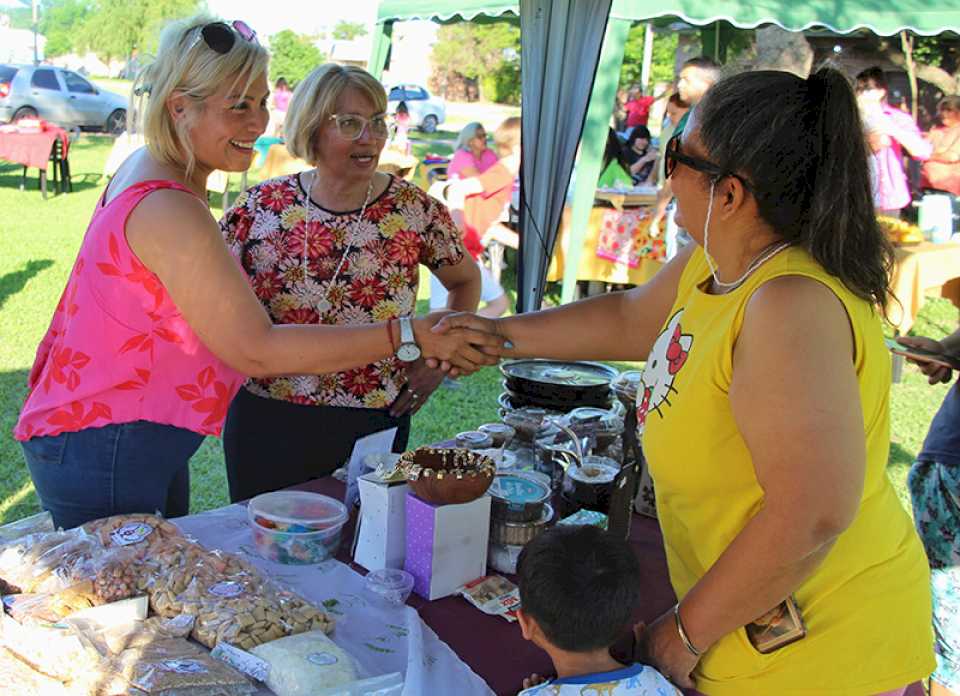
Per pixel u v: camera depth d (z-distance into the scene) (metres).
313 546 1.70
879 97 6.71
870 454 1.30
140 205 1.63
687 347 1.33
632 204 7.10
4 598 1.42
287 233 2.40
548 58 3.37
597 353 1.87
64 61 43.09
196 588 1.45
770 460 1.17
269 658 1.30
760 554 1.18
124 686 1.21
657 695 1.24
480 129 7.31
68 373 1.69
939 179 8.77
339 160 2.33
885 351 1.26
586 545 1.29
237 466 2.52
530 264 3.52
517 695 1.34
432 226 2.54
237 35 1.66
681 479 1.34
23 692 1.19
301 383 2.42
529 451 2.19
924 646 1.39
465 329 1.90
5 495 3.82
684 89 6.41
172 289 1.64
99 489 1.72
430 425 4.92
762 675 1.32
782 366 1.15
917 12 6.41
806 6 6.21
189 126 1.67
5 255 8.55
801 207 1.21
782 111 1.19
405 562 1.66
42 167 11.80
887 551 1.36
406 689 1.27
